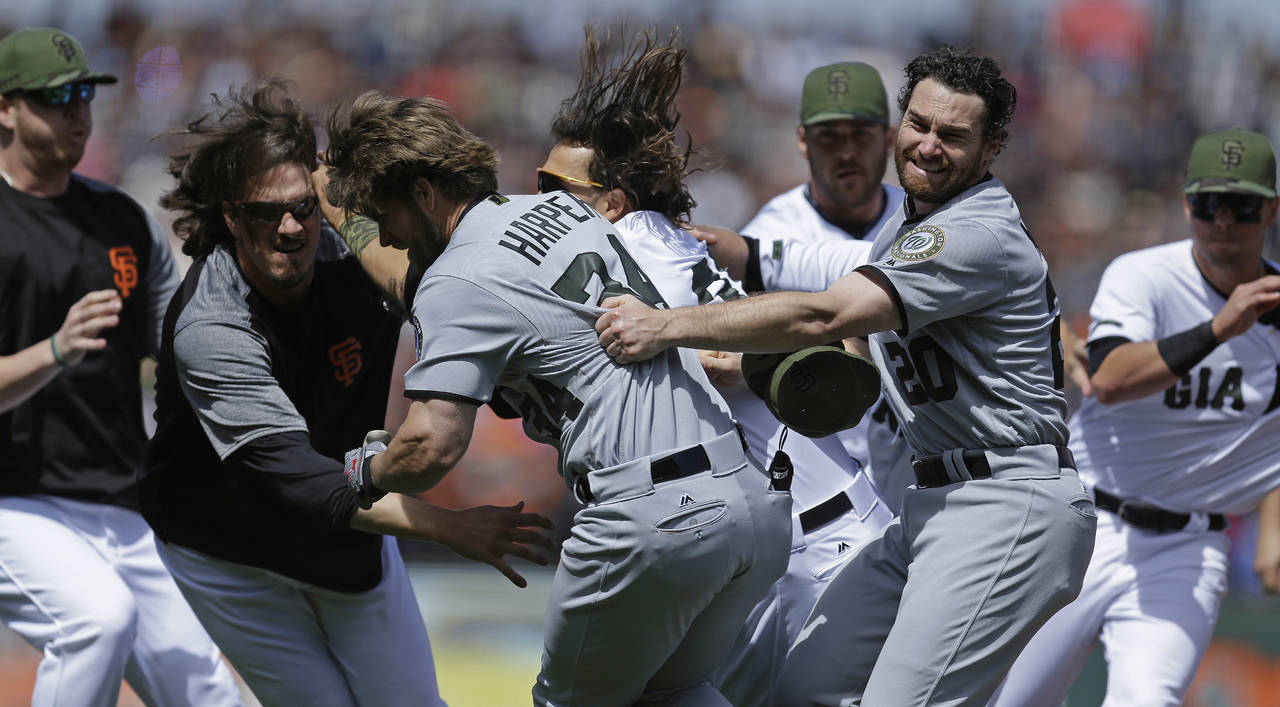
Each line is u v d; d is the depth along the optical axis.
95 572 15.17
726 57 43.34
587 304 11.12
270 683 14.10
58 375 15.75
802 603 14.17
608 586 11.06
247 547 13.52
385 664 14.30
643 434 11.00
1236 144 17.12
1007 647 12.02
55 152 15.91
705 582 11.02
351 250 13.62
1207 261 17.47
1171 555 17.19
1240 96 44.38
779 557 11.59
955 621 11.91
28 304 15.82
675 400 11.20
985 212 11.97
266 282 13.05
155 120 37.44
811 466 14.40
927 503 12.46
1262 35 45.16
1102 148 42.50
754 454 14.20
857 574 13.24
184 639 16.27
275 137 12.55
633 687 11.73
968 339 12.00
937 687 11.95
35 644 15.02
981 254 11.62
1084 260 38.62
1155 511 17.28
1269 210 17.16
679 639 11.45
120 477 16.27
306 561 13.47
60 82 15.73
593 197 13.47
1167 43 44.50
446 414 10.88
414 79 40.69
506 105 40.91
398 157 11.27
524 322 10.98
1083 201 41.09
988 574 11.90
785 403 11.52
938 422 12.34
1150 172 42.22
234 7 40.50
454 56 41.28
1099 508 17.61
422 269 12.02
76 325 14.40
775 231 18.75
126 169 35.59
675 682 12.24
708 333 11.11
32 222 15.95
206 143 12.69
